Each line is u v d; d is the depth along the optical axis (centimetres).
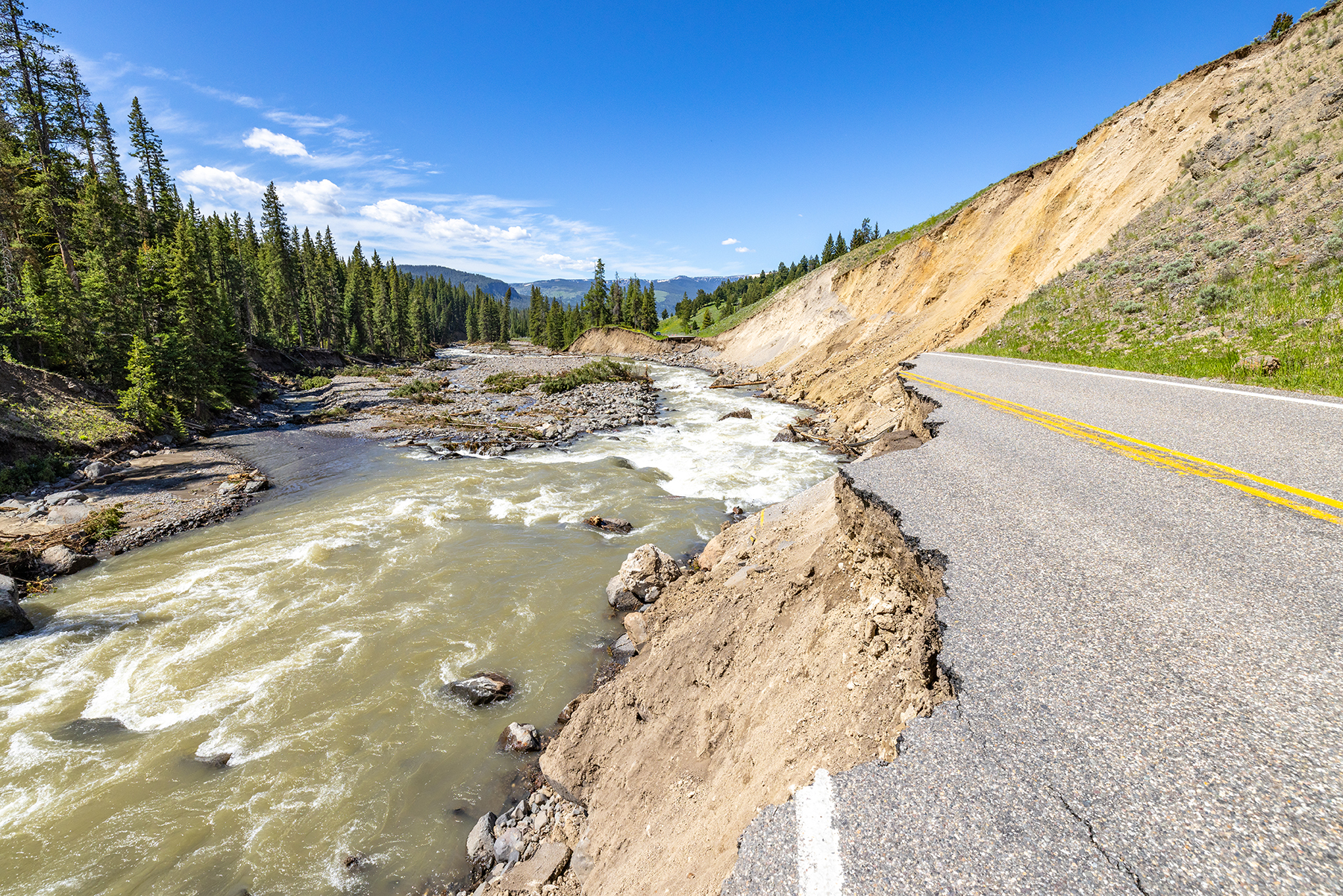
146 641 1102
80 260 3481
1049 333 2048
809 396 3891
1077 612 401
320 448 2692
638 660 970
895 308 4481
